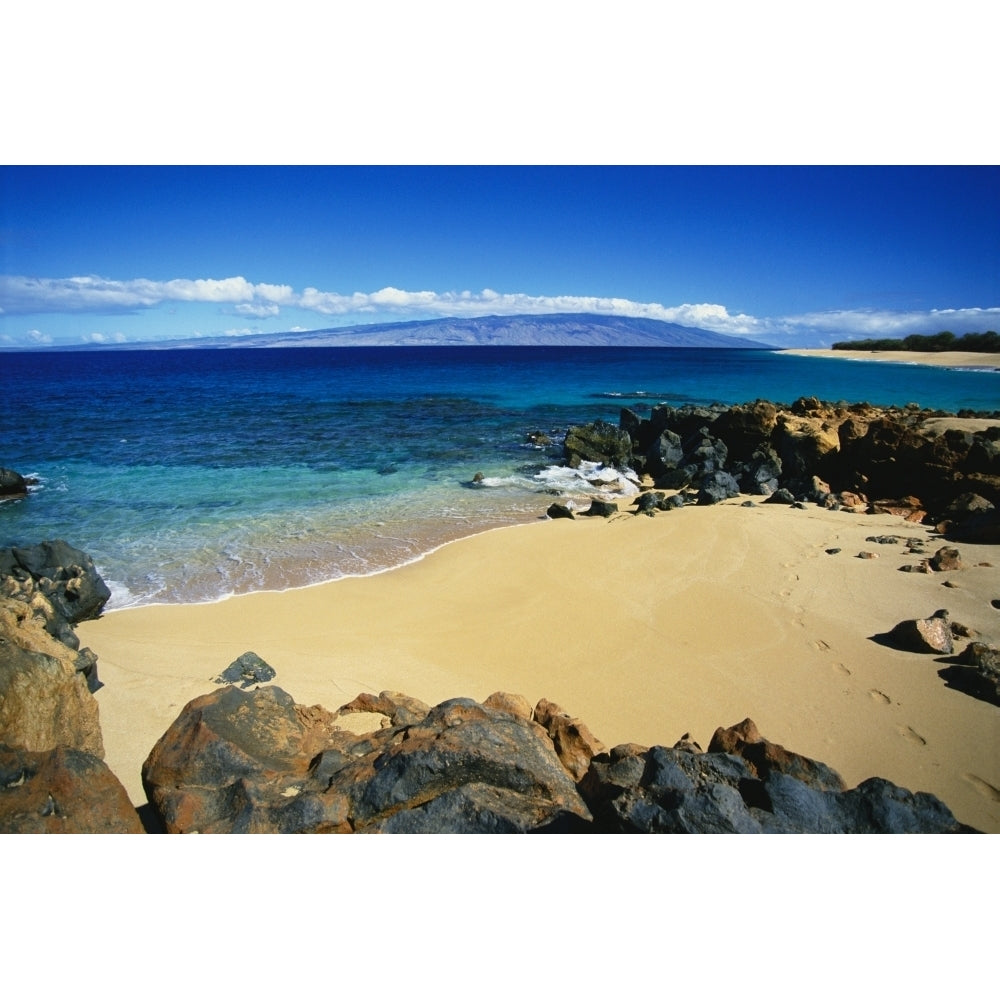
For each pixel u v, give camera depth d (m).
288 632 10.91
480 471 24.53
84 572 11.34
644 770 5.30
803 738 8.03
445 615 11.66
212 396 51.50
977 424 24.36
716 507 18.55
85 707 6.31
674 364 103.75
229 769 5.05
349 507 19.39
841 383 60.47
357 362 120.62
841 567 13.10
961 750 7.65
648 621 11.25
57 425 34.75
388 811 4.78
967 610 10.94
